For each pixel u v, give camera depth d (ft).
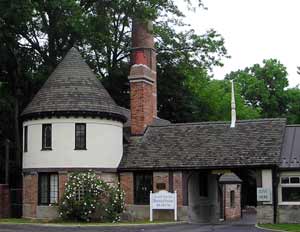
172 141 113.50
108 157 109.19
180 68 174.40
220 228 91.15
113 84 165.68
